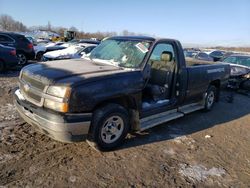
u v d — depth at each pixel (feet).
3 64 35.94
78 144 14.55
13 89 25.35
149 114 16.20
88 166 12.52
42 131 12.89
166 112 17.72
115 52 16.53
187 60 24.40
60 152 13.56
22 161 12.39
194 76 19.52
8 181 10.84
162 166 13.19
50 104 12.07
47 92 12.19
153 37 16.96
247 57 38.75
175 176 12.46
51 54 41.47
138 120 14.90
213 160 14.42
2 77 32.09
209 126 19.86
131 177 12.00
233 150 15.98
